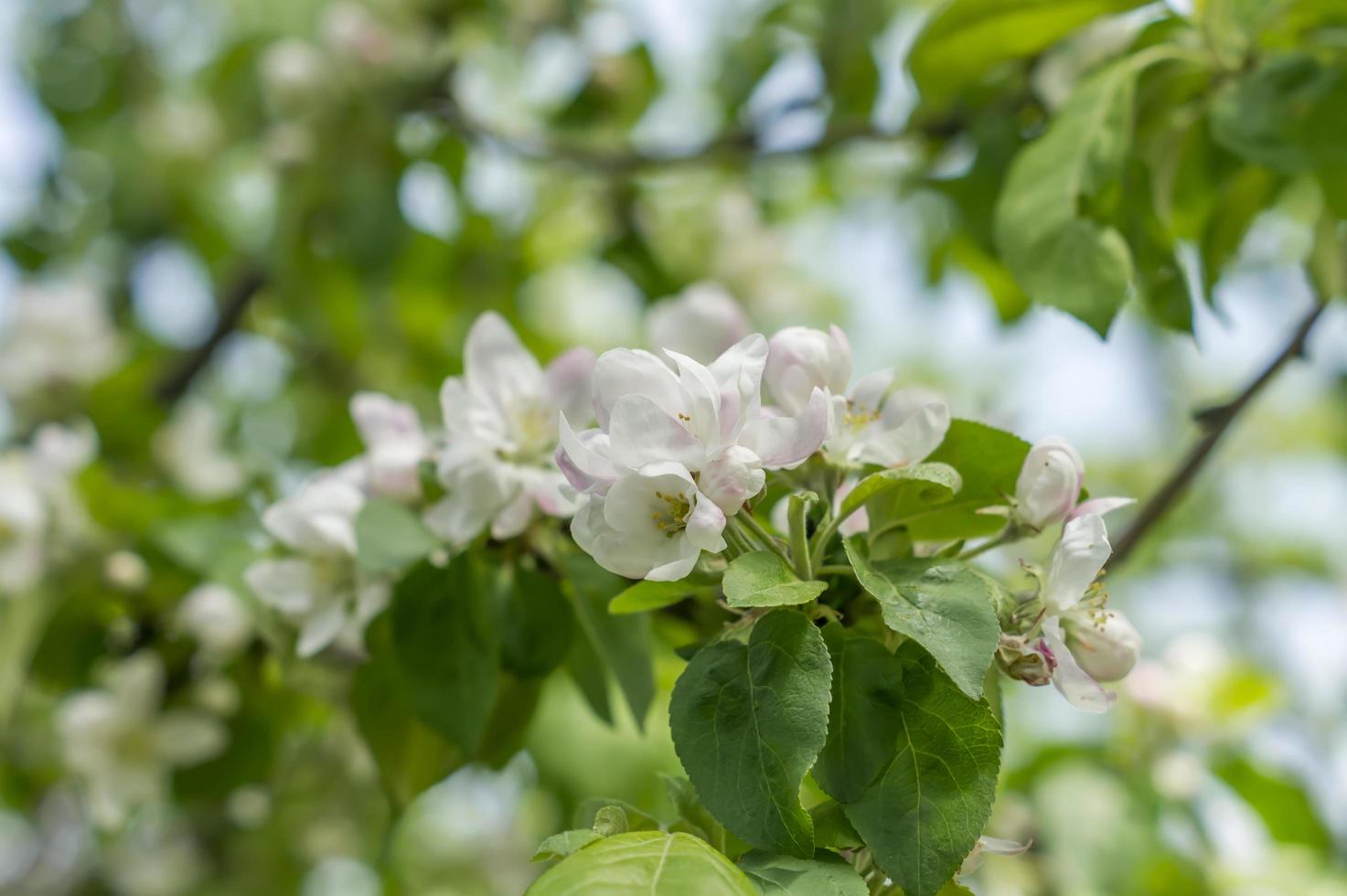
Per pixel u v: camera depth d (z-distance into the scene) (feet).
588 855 2.41
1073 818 3.80
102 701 3.66
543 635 2.93
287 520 3.01
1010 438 2.66
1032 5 3.28
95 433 4.69
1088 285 3.01
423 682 2.92
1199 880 3.79
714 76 5.20
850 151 5.13
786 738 2.47
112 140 6.48
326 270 5.06
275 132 4.99
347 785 4.22
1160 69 3.19
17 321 4.78
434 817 6.00
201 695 3.72
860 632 2.62
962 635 2.48
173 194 6.44
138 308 6.56
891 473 2.54
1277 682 4.13
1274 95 3.09
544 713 4.50
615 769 4.51
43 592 3.62
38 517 3.59
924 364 9.38
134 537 3.74
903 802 2.50
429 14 5.15
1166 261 3.17
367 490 3.03
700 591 2.61
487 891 5.94
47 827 5.15
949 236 4.29
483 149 5.03
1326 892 3.92
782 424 2.54
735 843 2.55
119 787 3.68
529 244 5.77
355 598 3.04
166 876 4.66
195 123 6.39
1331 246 3.21
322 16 5.68
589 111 5.36
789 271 5.87
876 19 4.34
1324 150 3.07
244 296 5.38
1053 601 2.59
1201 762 4.13
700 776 2.48
